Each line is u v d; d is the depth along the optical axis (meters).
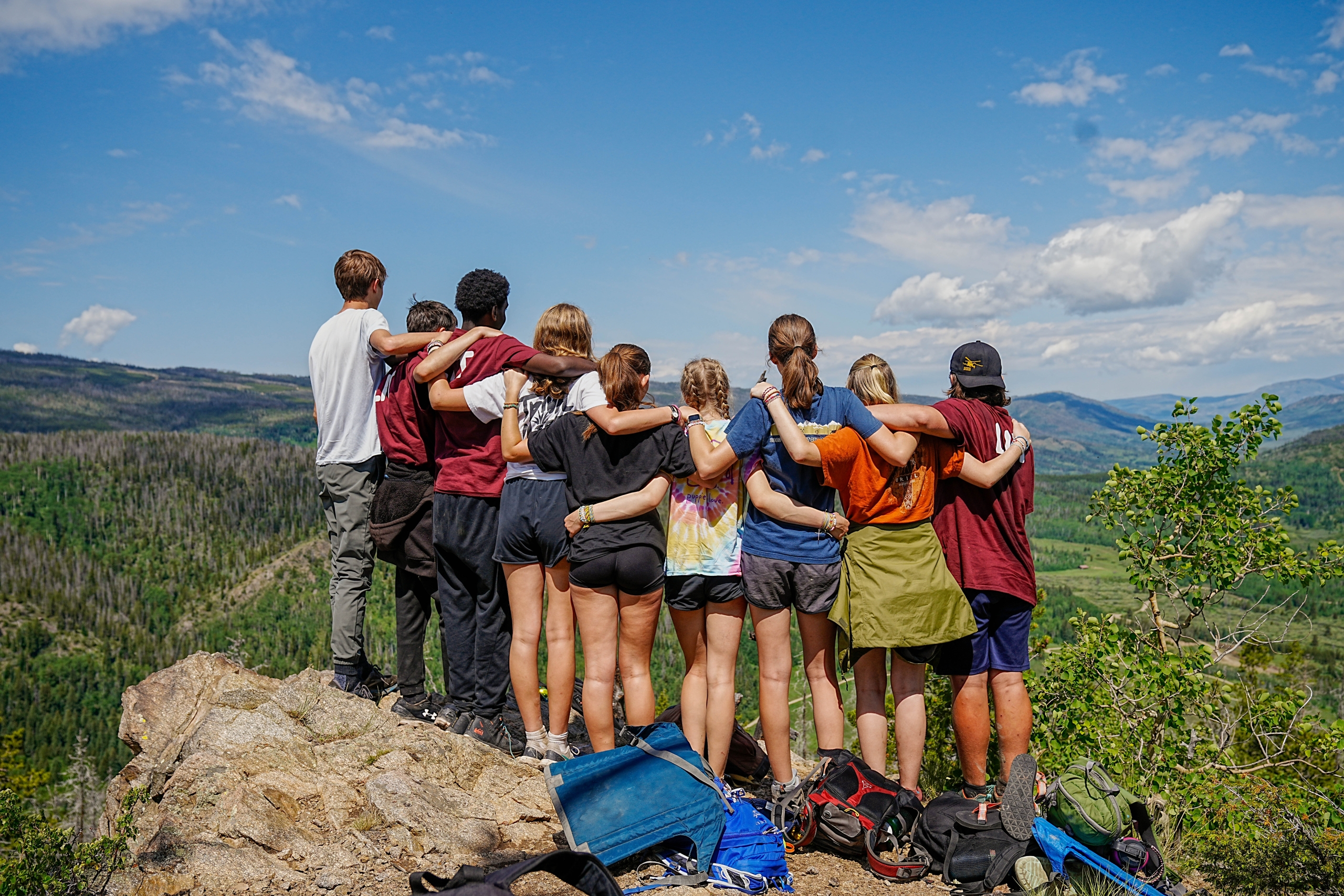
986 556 3.86
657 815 3.48
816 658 4.00
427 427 4.39
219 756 3.76
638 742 3.84
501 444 4.12
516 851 3.50
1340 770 7.81
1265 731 8.55
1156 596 9.69
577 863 3.03
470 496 4.16
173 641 185.25
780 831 3.62
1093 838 3.46
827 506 3.90
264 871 3.17
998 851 3.49
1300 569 8.64
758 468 3.82
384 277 4.73
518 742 4.50
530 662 4.18
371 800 3.60
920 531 3.81
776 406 3.68
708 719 4.02
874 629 3.68
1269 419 8.85
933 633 3.67
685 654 4.20
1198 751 8.30
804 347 3.82
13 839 3.66
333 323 4.55
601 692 3.93
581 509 3.81
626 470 3.79
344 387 4.47
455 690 4.48
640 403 3.90
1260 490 9.07
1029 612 3.96
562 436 3.86
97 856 3.54
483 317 4.21
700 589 3.96
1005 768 3.95
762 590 3.82
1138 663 8.38
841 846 3.73
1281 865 5.55
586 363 3.93
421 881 2.96
